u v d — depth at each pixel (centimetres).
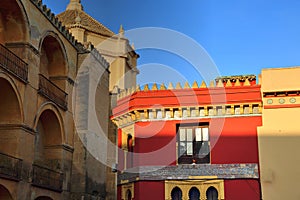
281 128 2464
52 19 3094
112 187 3756
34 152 2978
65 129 3228
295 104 2480
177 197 2512
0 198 2431
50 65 3319
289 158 2416
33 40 2786
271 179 2403
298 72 2478
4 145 2536
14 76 2502
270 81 2491
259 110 2534
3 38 2708
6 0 2578
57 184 3039
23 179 2553
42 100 2884
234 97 2556
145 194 2516
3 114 2578
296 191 2359
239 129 2533
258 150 2469
